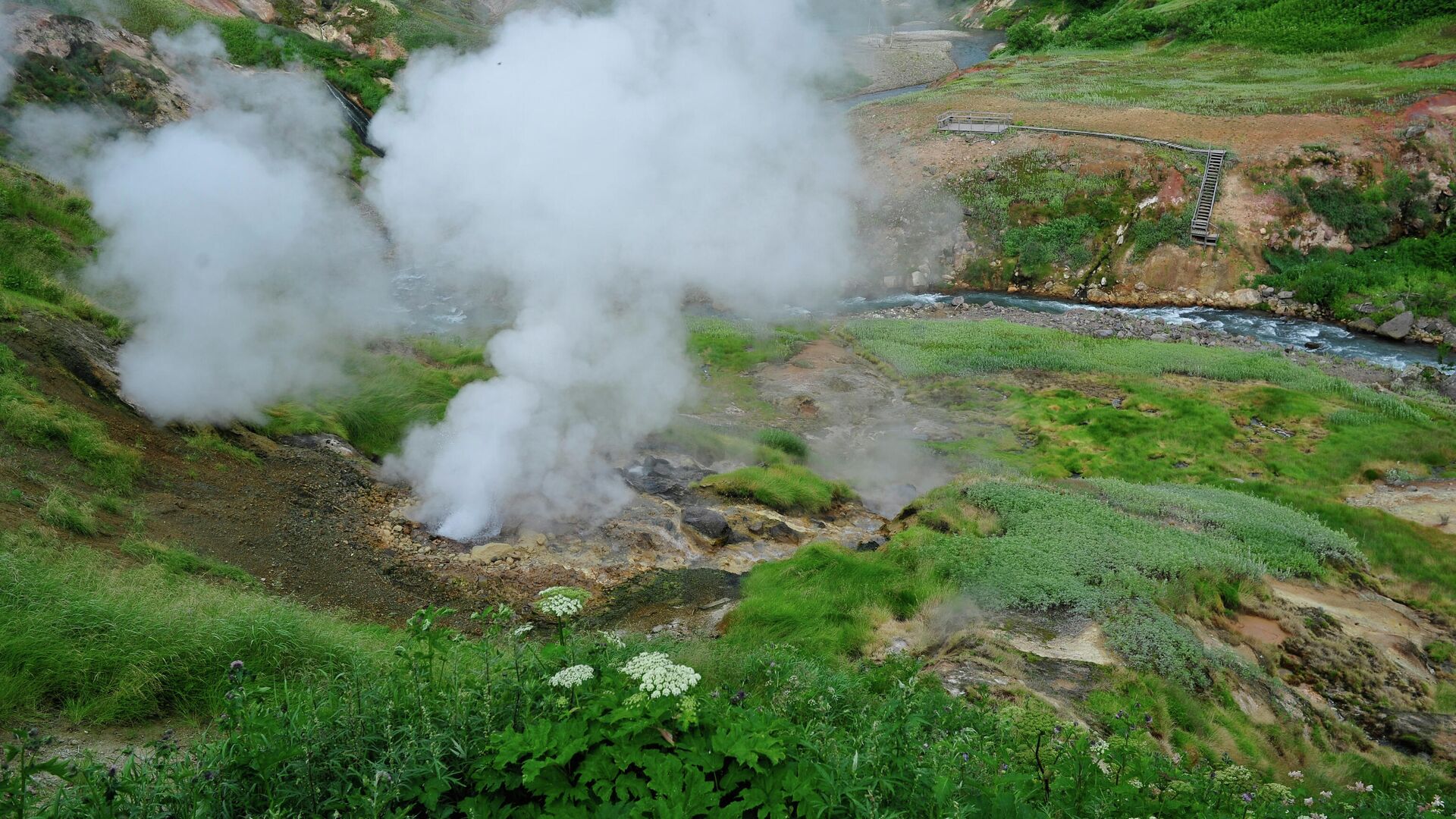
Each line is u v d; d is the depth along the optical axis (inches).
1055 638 438.6
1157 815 221.6
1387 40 1886.1
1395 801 305.3
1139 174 1441.9
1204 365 1007.6
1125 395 933.2
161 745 194.1
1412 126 1422.2
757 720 181.6
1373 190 1370.6
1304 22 2023.9
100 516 412.8
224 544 449.7
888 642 446.9
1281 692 427.2
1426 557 604.4
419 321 781.9
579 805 168.4
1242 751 361.4
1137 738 300.8
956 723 259.4
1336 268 1295.5
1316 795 315.0
